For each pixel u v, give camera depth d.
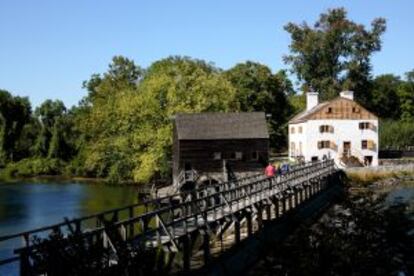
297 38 97.50
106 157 78.00
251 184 31.02
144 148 70.88
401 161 78.12
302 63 96.06
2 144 105.25
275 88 95.44
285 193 36.53
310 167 49.47
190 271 21.23
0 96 110.25
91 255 12.68
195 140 58.22
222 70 94.00
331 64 95.38
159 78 71.69
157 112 70.12
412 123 96.56
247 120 60.69
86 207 51.06
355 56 93.75
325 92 94.62
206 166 58.31
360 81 94.25
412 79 116.44
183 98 70.56
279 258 12.70
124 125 71.94
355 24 93.81
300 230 13.45
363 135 75.50
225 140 58.75
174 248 19.30
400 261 12.76
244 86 92.62
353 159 74.00
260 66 94.75
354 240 12.84
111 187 70.88
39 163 95.06
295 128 81.06
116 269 13.40
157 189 54.03
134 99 71.50
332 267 12.24
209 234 22.84
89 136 88.69
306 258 12.38
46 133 103.56
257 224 33.69
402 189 61.97
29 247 12.40
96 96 101.75
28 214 46.94
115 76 105.62
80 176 90.12
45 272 12.09
